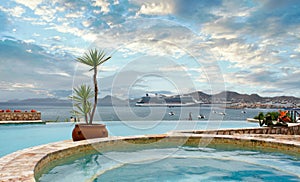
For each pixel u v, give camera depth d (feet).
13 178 7.46
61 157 11.95
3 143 19.04
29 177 7.57
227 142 16.88
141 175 10.94
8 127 28.50
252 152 15.58
